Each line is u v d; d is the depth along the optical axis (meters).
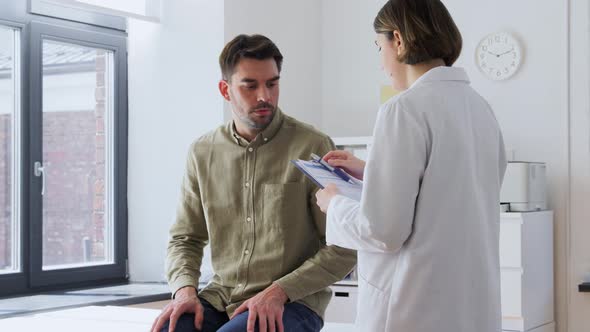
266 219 2.20
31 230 3.95
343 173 2.04
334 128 5.03
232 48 2.19
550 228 4.19
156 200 4.37
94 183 4.31
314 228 2.25
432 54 1.77
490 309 1.76
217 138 2.32
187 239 2.37
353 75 4.96
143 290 4.01
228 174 2.27
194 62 4.28
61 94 4.16
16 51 3.94
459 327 1.70
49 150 4.10
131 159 4.45
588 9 4.19
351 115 4.97
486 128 1.82
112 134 4.40
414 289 1.70
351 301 4.22
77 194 4.23
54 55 4.12
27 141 3.95
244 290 2.19
